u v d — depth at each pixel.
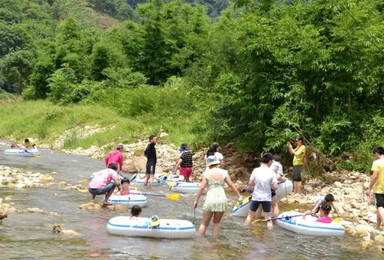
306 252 8.04
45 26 95.62
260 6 18.59
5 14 94.12
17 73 55.72
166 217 10.33
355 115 15.62
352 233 9.62
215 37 25.23
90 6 130.88
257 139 16.81
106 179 11.02
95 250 7.32
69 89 40.25
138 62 41.06
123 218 8.62
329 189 14.09
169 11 42.28
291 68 15.79
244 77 16.58
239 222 10.20
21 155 22.56
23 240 7.65
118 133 27.34
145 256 7.17
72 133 29.83
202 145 20.56
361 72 15.44
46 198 11.56
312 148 15.04
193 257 7.30
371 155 14.58
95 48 42.25
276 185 9.84
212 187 8.70
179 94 30.78
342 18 15.66
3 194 11.73
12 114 39.34
